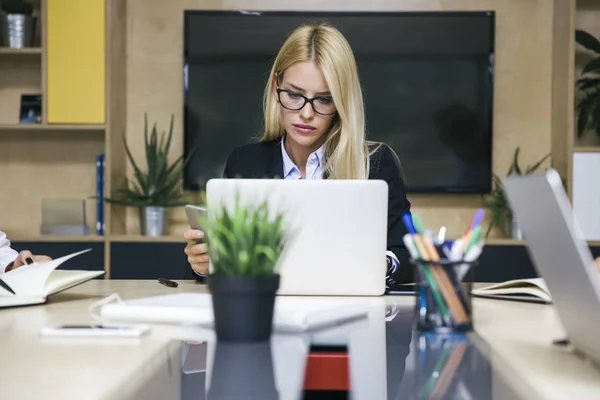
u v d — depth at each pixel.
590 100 3.83
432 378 0.93
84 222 3.91
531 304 1.64
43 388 0.86
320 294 1.69
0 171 4.12
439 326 1.25
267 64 3.99
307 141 2.33
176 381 0.90
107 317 1.36
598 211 3.76
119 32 3.95
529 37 4.04
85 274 1.68
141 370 0.95
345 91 2.28
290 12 3.97
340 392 0.92
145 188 3.84
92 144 4.11
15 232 4.12
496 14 4.04
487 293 1.76
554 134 3.98
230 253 1.13
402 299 1.67
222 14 3.99
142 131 4.09
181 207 4.05
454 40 3.98
